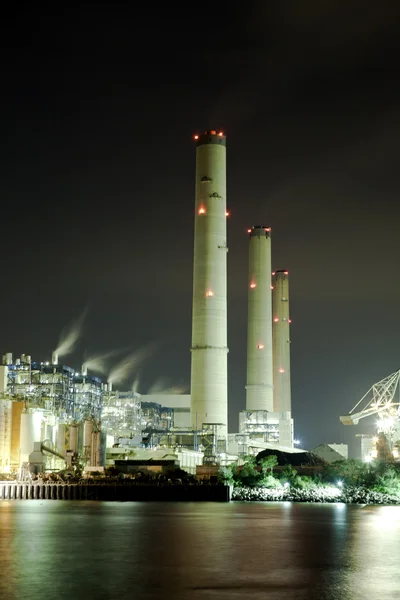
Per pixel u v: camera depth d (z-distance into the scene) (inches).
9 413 7573.8
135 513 5438.0
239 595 2397.9
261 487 7303.2
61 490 6968.5
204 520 4867.1
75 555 3186.5
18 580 2605.8
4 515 5216.5
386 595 2422.5
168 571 2807.6
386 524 4712.1
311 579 2682.1
